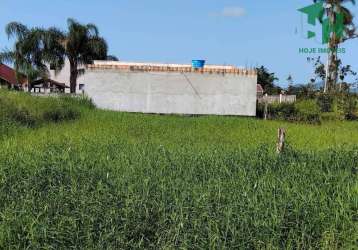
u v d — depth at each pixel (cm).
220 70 2709
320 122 2588
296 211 652
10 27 4081
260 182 818
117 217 636
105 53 4250
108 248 581
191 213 652
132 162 977
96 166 927
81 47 4178
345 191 763
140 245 599
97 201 684
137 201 683
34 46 4103
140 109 2723
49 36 4103
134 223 630
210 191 754
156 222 641
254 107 2720
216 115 2628
